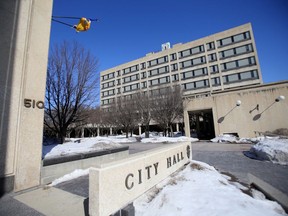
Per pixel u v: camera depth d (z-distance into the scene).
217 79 40.66
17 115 4.66
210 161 8.51
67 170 5.79
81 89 10.39
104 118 29.05
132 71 56.62
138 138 26.66
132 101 27.11
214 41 42.22
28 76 5.00
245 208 2.90
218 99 20.70
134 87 55.28
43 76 5.42
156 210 3.07
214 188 3.99
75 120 10.69
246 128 18.75
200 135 28.39
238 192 3.84
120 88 59.03
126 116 27.03
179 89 25.42
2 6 4.61
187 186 4.14
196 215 2.72
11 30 4.76
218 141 18.11
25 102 4.85
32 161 4.83
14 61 4.74
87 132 40.28
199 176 5.08
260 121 18.17
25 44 5.07
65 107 10.22
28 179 4.68
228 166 7.31
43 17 5.67
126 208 2.90
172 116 24.19
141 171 3.62
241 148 12.88
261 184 4.45
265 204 3.18
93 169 2.67
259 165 7.34
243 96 19.39
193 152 11.70
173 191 3.82
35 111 5.07
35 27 5.38
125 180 3.10
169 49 49.34
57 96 9.86
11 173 4.41
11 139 4.48
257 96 18.72
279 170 6.44
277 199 3.38
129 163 3.27
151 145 18.17
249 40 38.12
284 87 17.55
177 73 46.81
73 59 10.32
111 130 43.38
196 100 22.05
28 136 4.82
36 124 5.05
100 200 2.53
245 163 7.83
